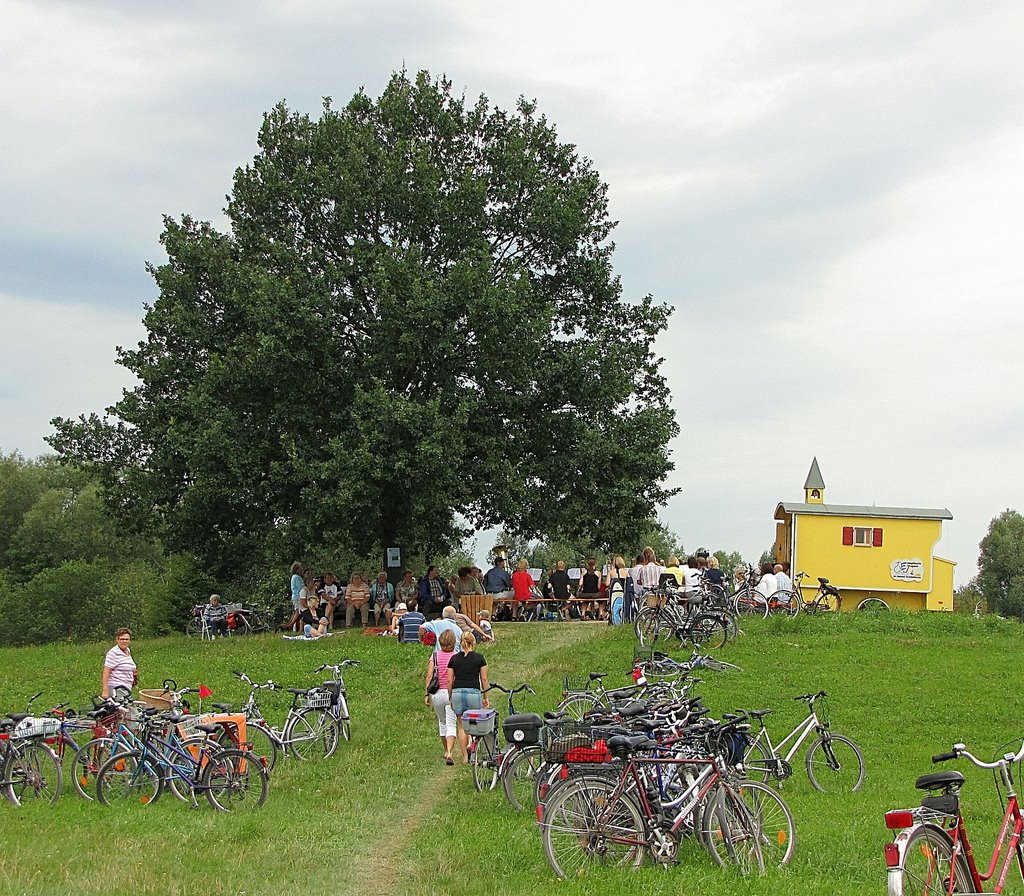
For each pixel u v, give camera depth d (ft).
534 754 45.39
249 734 55.47
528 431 115.65
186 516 108.99
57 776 48.21
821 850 36.94
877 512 137.28
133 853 37.99
